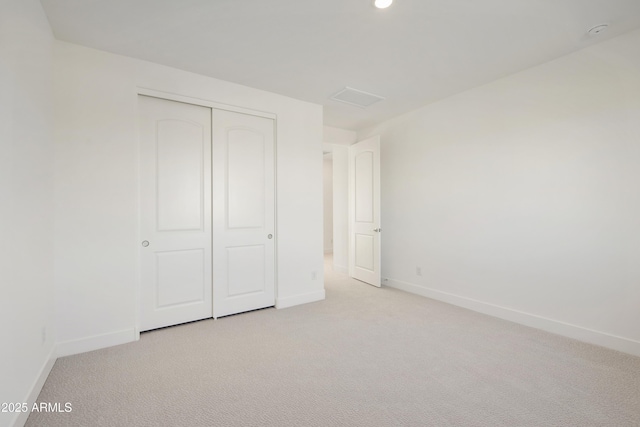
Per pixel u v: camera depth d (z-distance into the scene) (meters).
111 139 2.33
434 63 2.61
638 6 1.86
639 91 2.11
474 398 1.67
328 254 7.39
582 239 2.38
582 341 2.37
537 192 2.65
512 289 2.84
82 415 1.52
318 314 3.05
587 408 1.57
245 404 1.62
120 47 2.29
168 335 2.51
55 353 2.06
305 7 1.87
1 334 1.26
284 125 3.30
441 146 3.49
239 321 2.85
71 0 1.77
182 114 2.75
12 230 1.38
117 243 2.34
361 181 4.46
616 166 2.21
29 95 1.63
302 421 1.49
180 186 2.74
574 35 2.19
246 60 2.53
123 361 2.07
